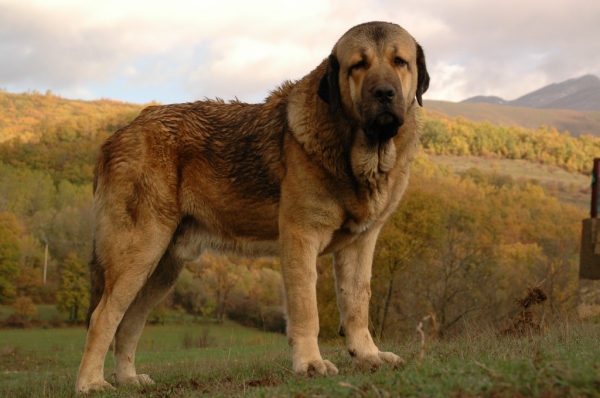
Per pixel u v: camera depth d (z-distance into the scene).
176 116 6.98
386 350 8.21
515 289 34.09
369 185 6.03
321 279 33.28
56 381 9.20
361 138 5.88
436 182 94.56
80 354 25.31
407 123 6.20
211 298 43.19
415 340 10.27
